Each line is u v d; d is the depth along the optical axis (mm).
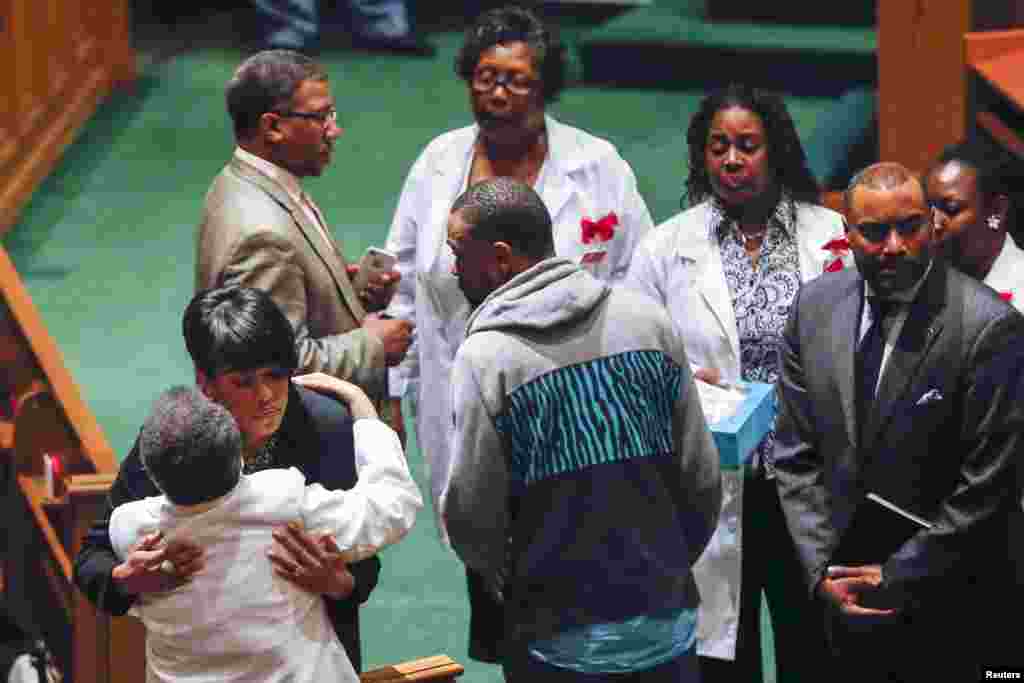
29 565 16938
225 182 13641
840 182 27297
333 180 28969
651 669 11453
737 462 12961
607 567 11367
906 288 12172
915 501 12406
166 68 33500
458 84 33031
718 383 13773
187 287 25562
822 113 31156
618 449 11375
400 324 14086
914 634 12617
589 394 11383
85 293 25391
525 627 11617
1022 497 12547
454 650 16984
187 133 30797
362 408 11133
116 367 23234
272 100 13461
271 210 13508
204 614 10320
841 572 12516
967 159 14609
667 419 11727
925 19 22906
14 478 16734
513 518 11797
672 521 11625
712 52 32500
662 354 11617
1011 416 12039
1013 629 12617
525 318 11391
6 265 17203
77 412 16031
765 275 14266
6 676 15852
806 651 13992
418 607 17766
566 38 35281
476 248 11680
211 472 10062
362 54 34281
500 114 14938
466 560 11852
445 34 35688
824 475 12766
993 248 14750
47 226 27453
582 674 11406
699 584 14117
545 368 11383
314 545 10352
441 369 15477
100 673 13672
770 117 14117
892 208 11992
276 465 10914
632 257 14875
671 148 30062
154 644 10562
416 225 15695
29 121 28500
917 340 12195
